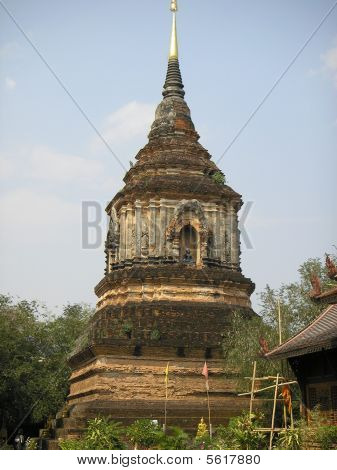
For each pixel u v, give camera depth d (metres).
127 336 48.84
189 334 49.44
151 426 37.97
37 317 85.06
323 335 32.34
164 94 63.19
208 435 40.00
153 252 54.03
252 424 35.53
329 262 31.80
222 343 49.41
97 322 51.19
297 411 44.47
